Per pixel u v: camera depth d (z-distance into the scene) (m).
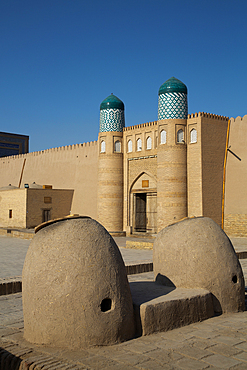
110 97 20.42
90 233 4.31
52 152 26.59
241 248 13.16
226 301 5.22
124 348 3.95
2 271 9.53
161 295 4.86
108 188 20.05
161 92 17.22
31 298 4.13
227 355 3.78
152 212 19.12
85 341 3.92
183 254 5.37
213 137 16.80
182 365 3.55
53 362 3.59
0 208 24.97
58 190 23.89
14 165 30.52
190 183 16.78
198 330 4.51
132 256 12.18
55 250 4.16
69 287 3.99
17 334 4.45
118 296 4.16
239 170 16.53
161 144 17.20
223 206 16.95
